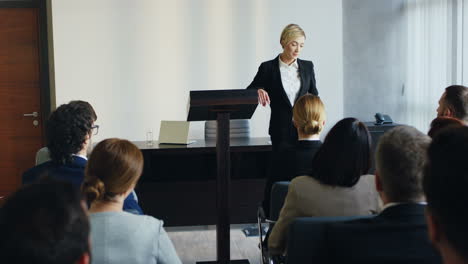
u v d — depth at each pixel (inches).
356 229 62.1
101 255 69.7
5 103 269.0
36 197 29.9
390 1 260.2
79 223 30.2
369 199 87.7
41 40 263.4
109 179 71.7
